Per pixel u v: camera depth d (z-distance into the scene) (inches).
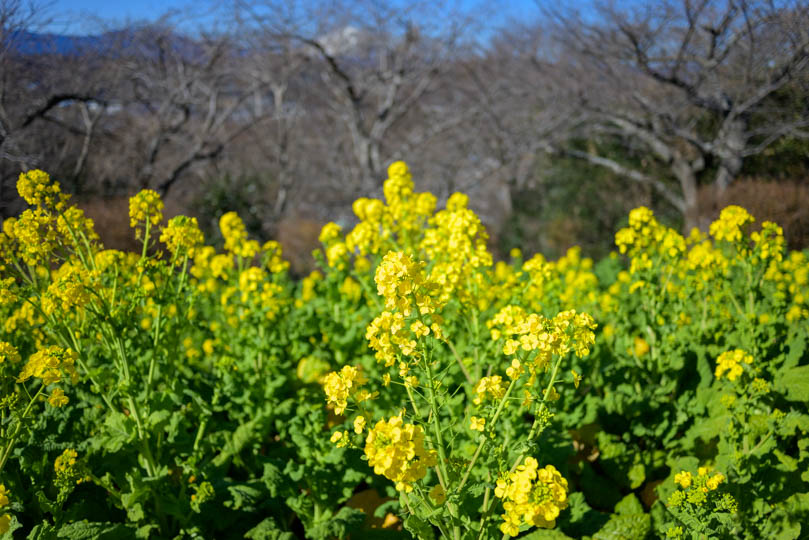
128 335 139.7
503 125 873.5
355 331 199.6
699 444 149.4
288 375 177.8
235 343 187.9
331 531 125.8
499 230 992.9
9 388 148.4
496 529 101.0
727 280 173.3
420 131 1064.8
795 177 475.2
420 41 906.7
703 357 162.7
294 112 1031.6
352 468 138.9
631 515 130.5
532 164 936.9
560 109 749.3
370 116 1029.8
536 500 81.5
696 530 106.7
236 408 162.4
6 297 126.0
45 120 590.2
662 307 168.9
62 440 133.9
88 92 571.2
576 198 858.8
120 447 126.3
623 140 748.0
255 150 1089.4
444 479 97.8
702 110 608.7
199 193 806.5
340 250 196.1
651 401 159.8
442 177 983.6
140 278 133.5
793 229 403.2
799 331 157.6
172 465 149.5
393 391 162.6
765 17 476.7
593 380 183.9
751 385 129.3
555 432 146.8
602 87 661.9
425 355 96.4
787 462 125.7
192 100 750.5
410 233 181.3
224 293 203.5
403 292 93.2
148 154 716.0
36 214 133.8
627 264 433.1
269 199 960.9
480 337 148.9
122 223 491.8
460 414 146.2
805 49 457.7
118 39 663.8
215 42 809.5
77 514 128.0
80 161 579.5
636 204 738.8
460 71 1008.9
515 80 877.8
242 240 201.9
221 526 132.3
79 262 140.1
